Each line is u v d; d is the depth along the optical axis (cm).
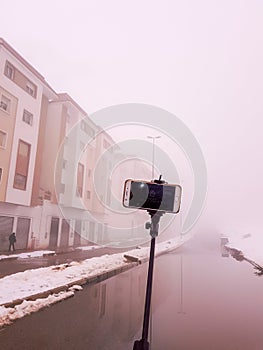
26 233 2000
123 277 1199
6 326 556
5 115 1753
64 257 1716
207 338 524
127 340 500
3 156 1741
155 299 829
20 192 1867
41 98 2077
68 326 566
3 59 1719
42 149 2153
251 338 531
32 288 823
